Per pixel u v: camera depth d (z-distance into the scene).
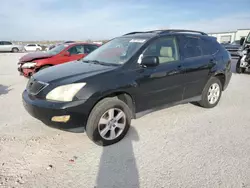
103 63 3.57
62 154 2.81
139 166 2.58
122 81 3.09
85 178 2.36
